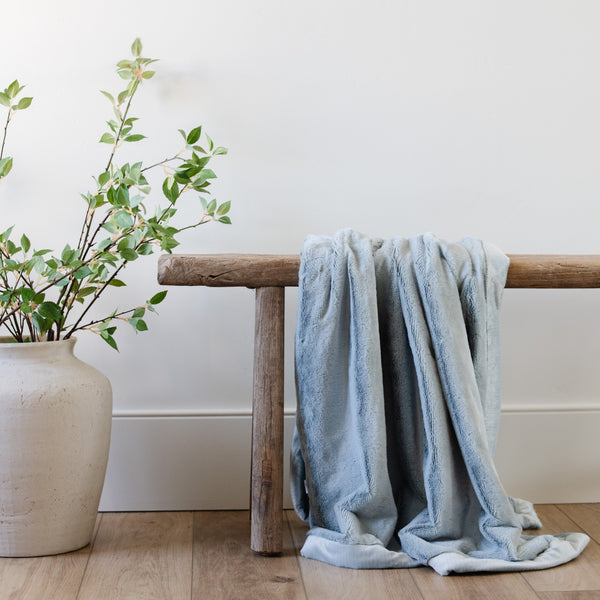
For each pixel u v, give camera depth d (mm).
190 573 1457
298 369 1545
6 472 1475
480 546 1526
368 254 1524
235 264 1523
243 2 1813
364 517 1541
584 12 1887
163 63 1801
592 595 1362
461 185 1883
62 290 1616
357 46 1843
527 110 1886
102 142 1692
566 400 1909
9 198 1789
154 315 1832
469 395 1499
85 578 1427
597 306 1908
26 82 1776
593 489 1904
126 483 1831
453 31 1861
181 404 1850
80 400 1504
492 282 1553
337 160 1854
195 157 1606
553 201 1902
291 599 1347
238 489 1857
